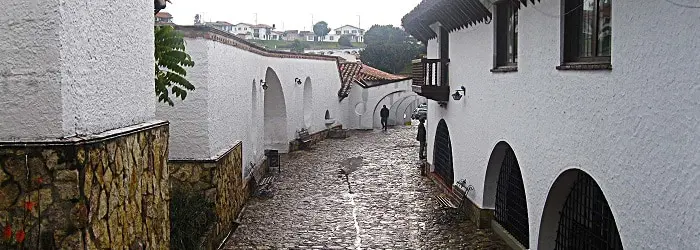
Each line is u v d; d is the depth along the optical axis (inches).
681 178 194.5
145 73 239.8
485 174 447.8
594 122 258.2
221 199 437.7
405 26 686.5
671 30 199.2
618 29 236.2
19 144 170.6
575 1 291.4
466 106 503.2
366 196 591.2
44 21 167.9
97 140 183.5
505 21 413.7
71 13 173.6
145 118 239.6
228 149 474.0
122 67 212.4
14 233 173.6
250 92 598.5
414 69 609.3
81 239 174.7
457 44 534.3
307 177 700.0
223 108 466.9
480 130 459.8
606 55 259.9
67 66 172.2
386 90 1318.9
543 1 318.3
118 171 200.8
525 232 391.9
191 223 366.0
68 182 172.9
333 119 1155.9
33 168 172.1
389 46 1984.5
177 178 420.8
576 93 276.7
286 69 847.1
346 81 1256.8
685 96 191.6
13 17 168.2
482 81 451.8
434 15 555.8
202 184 419.5
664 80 203.8
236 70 520.4
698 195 185.6
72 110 175.6
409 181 674.8
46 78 169.5
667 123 202.4
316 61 1039.0
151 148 236.4
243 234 455.2
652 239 212.8
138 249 219.8
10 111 170.9
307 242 431.2
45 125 171.0
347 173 727.7
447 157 601.0
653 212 212.1
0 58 169.5
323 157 863.7
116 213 199.0
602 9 264.4
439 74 585.6
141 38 234.1
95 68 189.5
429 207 540.7
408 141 1075.9
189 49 416.2
